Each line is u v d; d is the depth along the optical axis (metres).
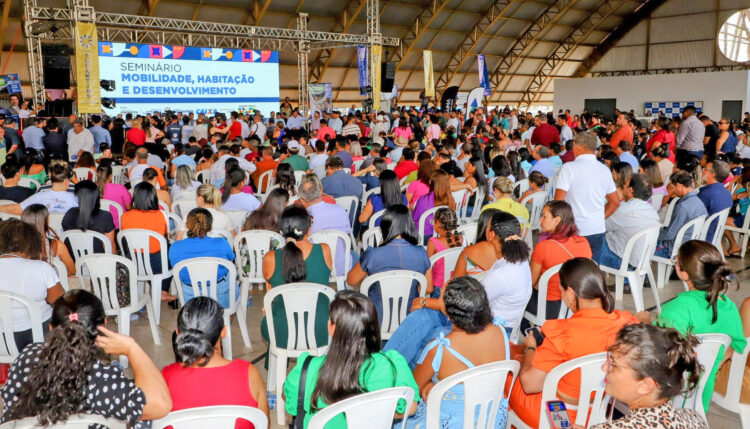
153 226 4.37
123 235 4.22
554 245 3.49
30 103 13.55
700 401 2.54
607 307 2.40
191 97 17.09
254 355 4.02
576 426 1.90
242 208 5.43
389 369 2.09
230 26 14.46
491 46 26.52
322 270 3.33
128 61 15.78
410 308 3.40
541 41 27.52
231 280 3.83
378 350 2.12
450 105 19.53
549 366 2.37
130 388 1.86
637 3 27.36
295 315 3.18
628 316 2.41
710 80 22.78
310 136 12.70
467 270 3.51
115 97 15.66
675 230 4.98
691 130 9.06
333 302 2.09
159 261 4.32
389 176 5.25
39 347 1.94
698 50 26.50
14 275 3.05
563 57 29.41
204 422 1.88
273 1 18.16
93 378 1.83
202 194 4.68
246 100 18.30
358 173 7.21
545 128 10.09
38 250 3.16
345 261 4.53
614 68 29.64
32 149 7.11
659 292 5.23
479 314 2.31
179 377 2.04
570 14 26.36
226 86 17.80
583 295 2.40
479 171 6.53
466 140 9.67
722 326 2.56
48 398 1.72
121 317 3.78
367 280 3.32
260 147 8.75
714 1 25.66
